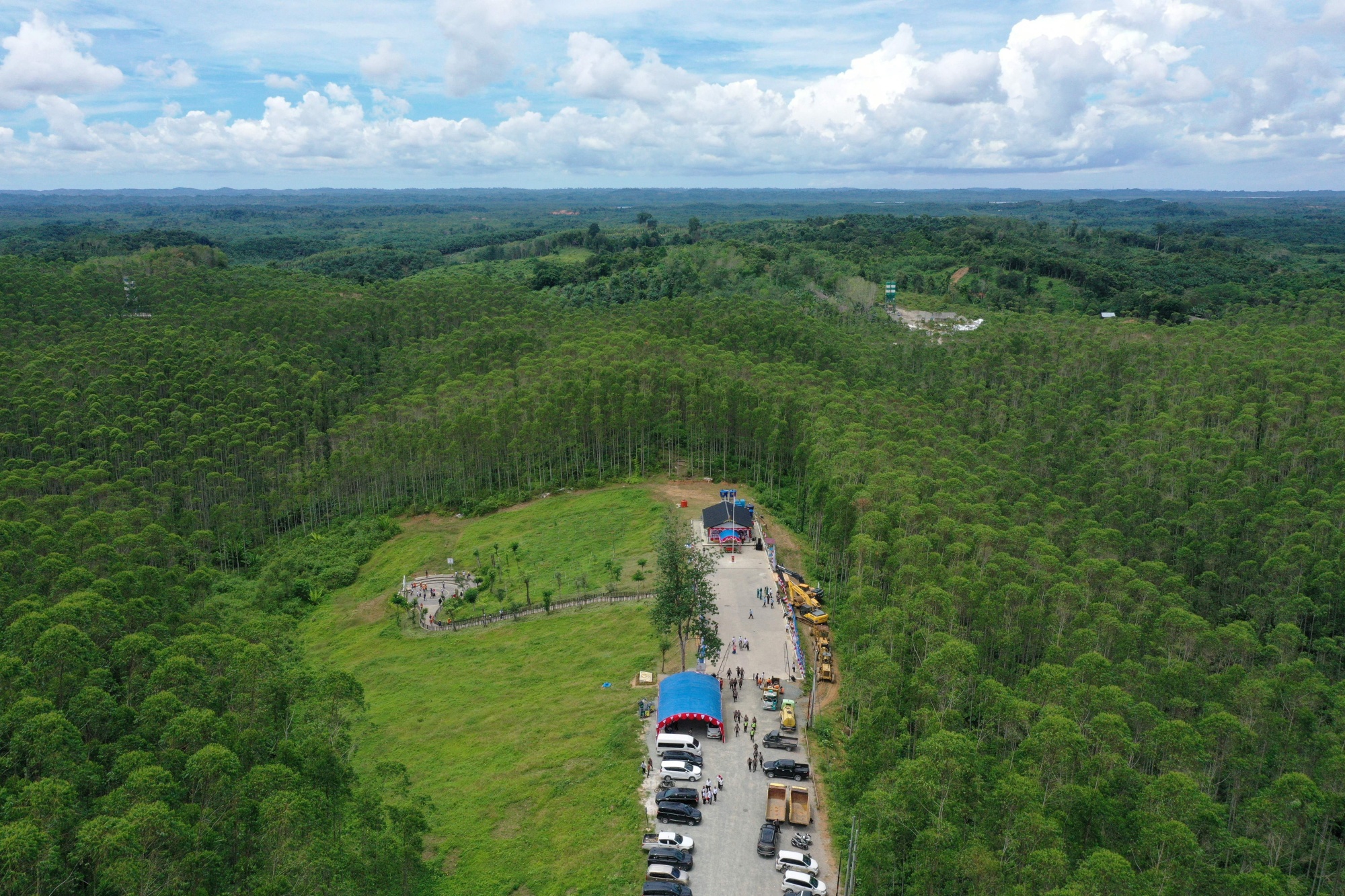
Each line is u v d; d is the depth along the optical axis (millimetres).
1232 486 176000
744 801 98000
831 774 101875
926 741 89938
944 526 139250
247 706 102188
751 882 86188
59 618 107812
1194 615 122250
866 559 138500
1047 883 73812
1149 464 187875
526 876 90188
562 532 194750
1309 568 147750
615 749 108438
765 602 146375
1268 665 123062
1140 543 157875
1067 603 122750
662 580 131000
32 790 77250
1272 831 89250
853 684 107188
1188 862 78125
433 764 113000
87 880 74438
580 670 133000
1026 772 89188
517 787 104375
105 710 93750
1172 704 107438
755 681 122688
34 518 163625
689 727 111625
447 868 92500
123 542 161375
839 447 178375
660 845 90250
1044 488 175875
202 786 84438
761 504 197500
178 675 99062
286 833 80000
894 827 81750
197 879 76375
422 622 164125
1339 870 88750
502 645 147625
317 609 182625
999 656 123312
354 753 113312
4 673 95500
